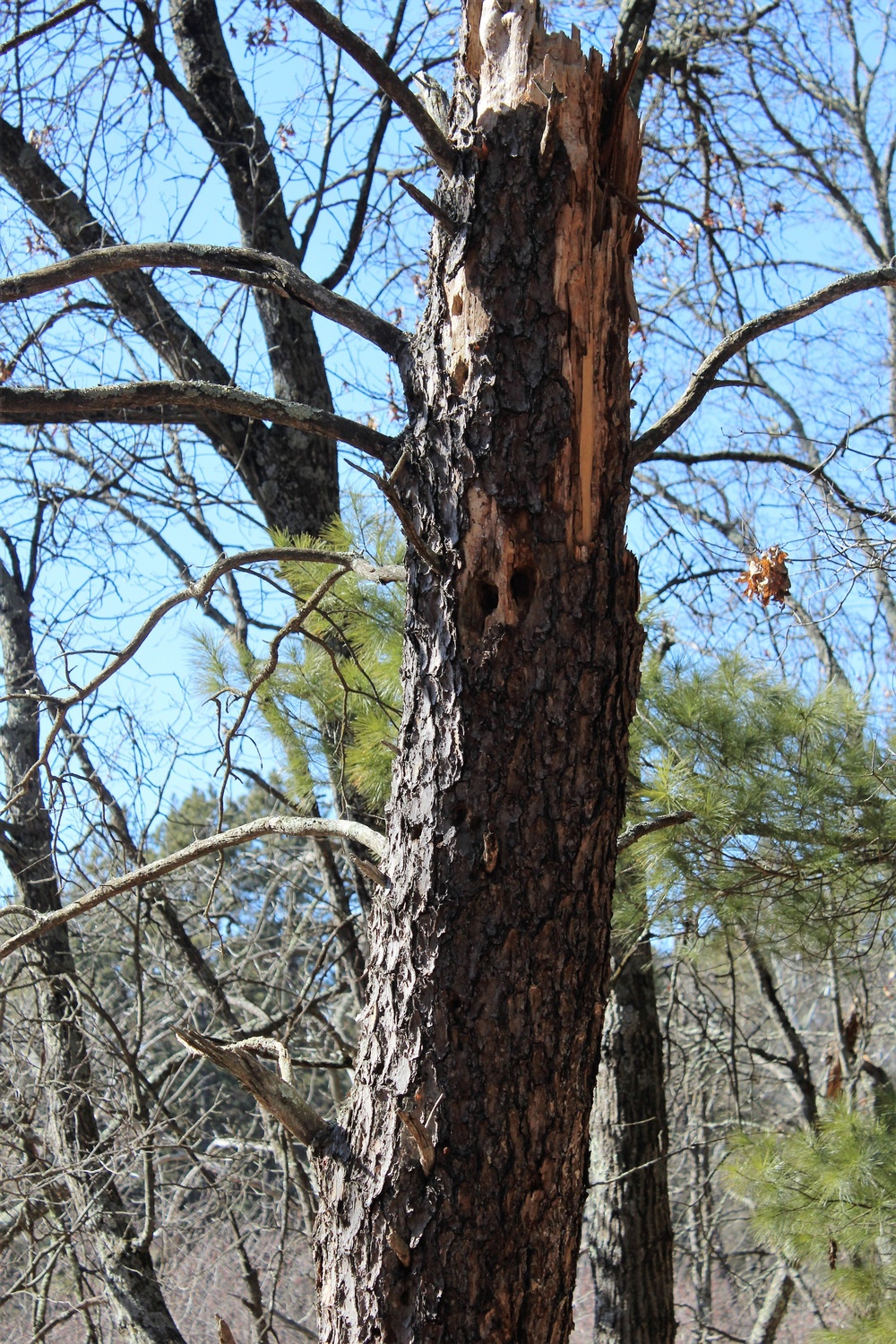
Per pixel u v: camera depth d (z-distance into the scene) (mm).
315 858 7195
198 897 8422
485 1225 2160
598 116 2373
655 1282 5715
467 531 2285
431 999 2221
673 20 7816
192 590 2955
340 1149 2311
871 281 2709
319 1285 2314
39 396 2424
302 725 4629
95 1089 6180
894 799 4152
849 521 4316
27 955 6410
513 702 2250
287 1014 6098
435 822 2264
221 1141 7031
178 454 7910
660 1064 5988
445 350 2354
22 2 5445
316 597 3191
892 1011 10383
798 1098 8758
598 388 2338
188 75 6480
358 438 2482
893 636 8156
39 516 7359
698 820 4027
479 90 2408
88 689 3105
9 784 6555
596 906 2305
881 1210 4258
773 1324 8148
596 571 2307
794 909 4258
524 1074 2201
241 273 2504
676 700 4137
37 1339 5781
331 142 6773
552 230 2312
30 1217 5922
